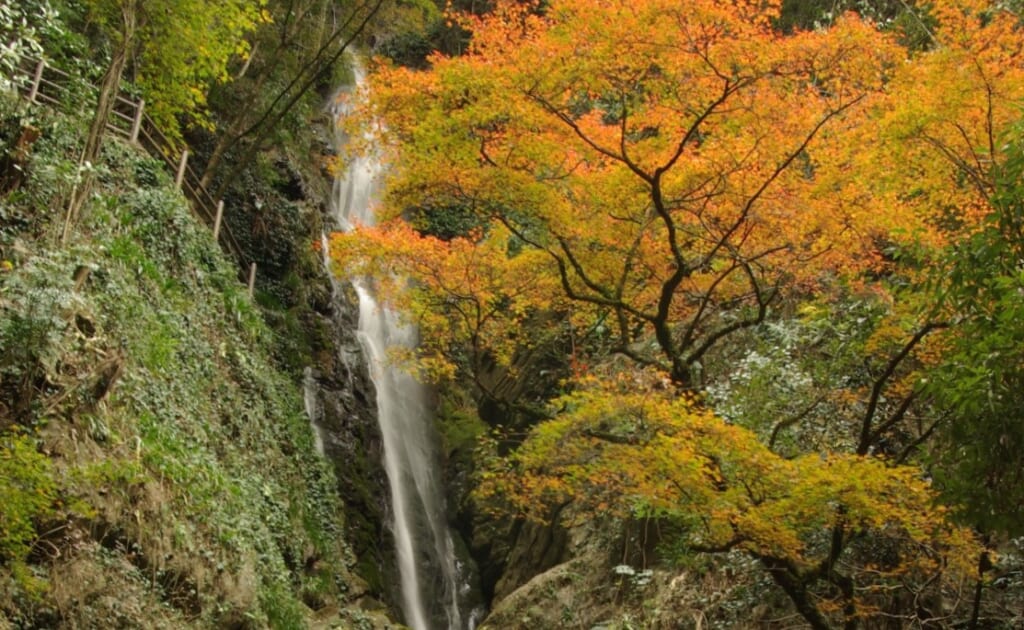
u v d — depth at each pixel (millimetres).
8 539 7664
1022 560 10125
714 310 12938
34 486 8086
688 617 13078
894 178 9961
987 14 11789
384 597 18922
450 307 13062
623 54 9648
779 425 10711
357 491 19828
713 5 9148
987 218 6820
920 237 9273
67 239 10438
